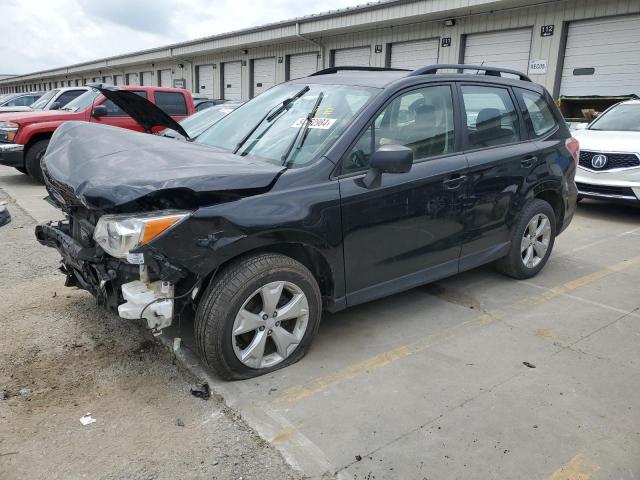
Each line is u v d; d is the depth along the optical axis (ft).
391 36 52.95
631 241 21.03
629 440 8.71
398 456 8.29
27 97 68.23
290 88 13.98
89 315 13.16
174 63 92.48
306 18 57.16
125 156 10.44
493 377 10.63
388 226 11.60
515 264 15.52
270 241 9.86
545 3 40.93
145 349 11.58
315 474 7.91
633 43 37.01
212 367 9.92
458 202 12.97
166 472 7.97
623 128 27.12
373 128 11.46
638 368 11.03
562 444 8.59
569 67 40.78
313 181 10.47
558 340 12.28
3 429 8.86
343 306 11.48
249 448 8.49
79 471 7.95
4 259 17.52
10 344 11.68
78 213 10.75
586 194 25.04
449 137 13.05
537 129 15.64
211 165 10.11
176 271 9.05
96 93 35.06
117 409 9.48
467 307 14.12
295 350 10.87
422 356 11.46
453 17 46.91
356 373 10.72
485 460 8.21
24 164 32.53
